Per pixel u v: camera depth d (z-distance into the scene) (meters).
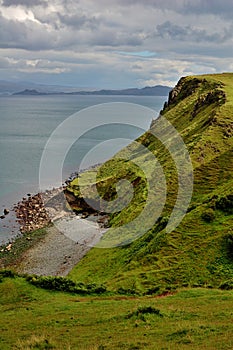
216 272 42.06
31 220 95.69
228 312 27.30
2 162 155.38
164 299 34.16
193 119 118.38
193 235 50.84
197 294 34.88
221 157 80.56
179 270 43.28
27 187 122.19
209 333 22.70
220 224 52.00
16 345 23.69
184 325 24.53
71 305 33.84
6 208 104.50
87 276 56.50
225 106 100.88
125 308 31.53
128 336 23.84
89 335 24.98
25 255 75.31
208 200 61.88
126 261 54.75
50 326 28.02
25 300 36.41
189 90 154.38
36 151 176.38
